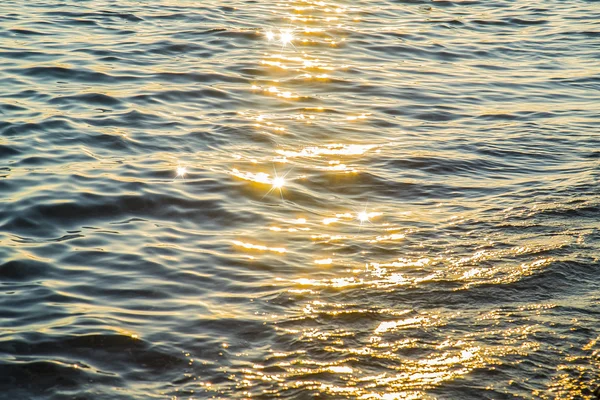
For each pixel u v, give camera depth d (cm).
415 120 1565
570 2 2869
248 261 951
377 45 2147
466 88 1812
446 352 761
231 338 779
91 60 1797
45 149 1273
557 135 1496
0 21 2069
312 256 970
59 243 974
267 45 2045
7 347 744
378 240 1020
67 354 741
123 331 782
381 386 705
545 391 702
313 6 2542
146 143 1337
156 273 911
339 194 1187
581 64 2072
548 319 824
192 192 1149
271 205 1128
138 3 2381
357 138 1435
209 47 1981
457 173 1286
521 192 1201
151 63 1817
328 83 1770
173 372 724
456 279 911
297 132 1444
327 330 797
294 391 696
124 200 1105
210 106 1559
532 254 976
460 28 2423
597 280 913
